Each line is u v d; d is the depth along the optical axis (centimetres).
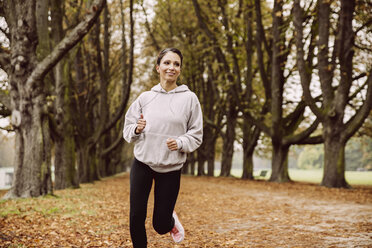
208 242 461
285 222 622
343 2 1339
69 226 547
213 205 903
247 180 2211
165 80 281
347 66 1427
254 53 2306
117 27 2288
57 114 1378
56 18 1307
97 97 2333
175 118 273
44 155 948
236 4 2117
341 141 1466
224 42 2125
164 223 276
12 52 927
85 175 1981
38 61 952
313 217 671
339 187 1460
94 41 2016
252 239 479
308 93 1497
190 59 2545
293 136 1861
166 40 2572
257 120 2020
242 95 2127
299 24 1459
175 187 279
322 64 1480
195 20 2406
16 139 934
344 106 1455
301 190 1352
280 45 1780
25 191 912
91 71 2155
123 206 838
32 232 487
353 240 450
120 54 2362
